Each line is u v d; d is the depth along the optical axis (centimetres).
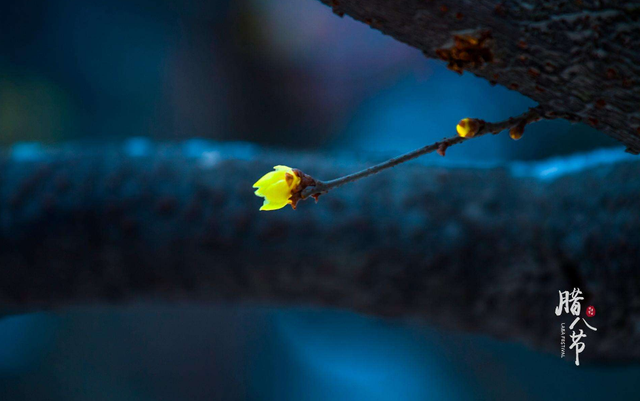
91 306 79
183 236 76
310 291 77
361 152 79
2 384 411
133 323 441
